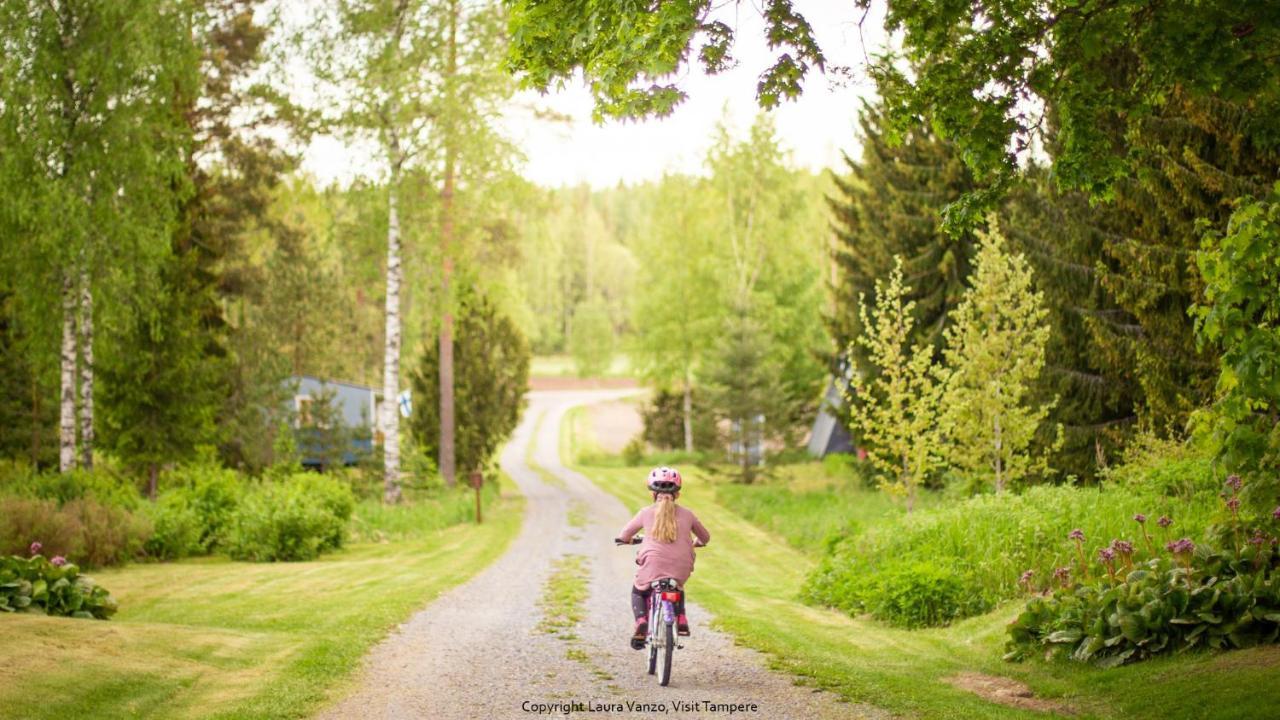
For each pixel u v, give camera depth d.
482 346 39.56
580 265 153.88
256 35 32.69
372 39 26.27
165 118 24.09
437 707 7.75
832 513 24.66
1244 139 13.57
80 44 22.30
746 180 50.62
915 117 8.34
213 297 29.98
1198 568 9.18
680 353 54.88
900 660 9.66
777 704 7.74
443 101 26.39
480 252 34.84
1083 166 8.21
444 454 36.88
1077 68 8.01
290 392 38.12
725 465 39.12
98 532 17.84
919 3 7.72
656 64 7.08
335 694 8.12
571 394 105.50
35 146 21.45
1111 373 18.34
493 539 24.50
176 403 26.31
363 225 28.44
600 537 25.02
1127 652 8.53
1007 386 17.50
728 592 15.39
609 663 9.60
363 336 70.12
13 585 11.07
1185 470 14.27
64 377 22.97
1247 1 6.77
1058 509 13.90
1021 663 9.23
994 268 17.61
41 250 22.00
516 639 11.00
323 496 23.28
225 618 11.99
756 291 51.38
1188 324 15.43
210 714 7.19
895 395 19.28
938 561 13.45
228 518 21.33
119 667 8.22
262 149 33.62
